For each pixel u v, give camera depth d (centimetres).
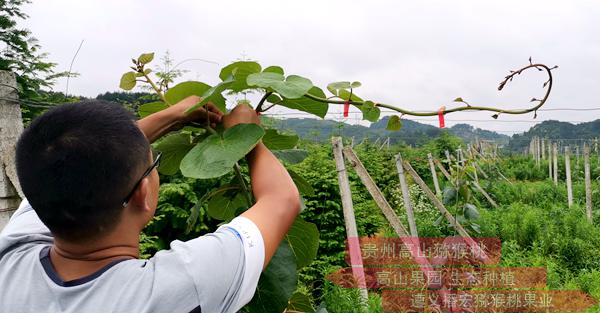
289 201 119
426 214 947
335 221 710
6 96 328
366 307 512
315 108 164
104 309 94
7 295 102
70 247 100
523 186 1462
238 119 144
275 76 140
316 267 648
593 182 1623
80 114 99
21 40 729
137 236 108
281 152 179
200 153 133
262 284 151
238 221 110
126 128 100
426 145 1930
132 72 158
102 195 96
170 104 159
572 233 855
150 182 108
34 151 96
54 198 94
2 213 324
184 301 94
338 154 550
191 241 105
